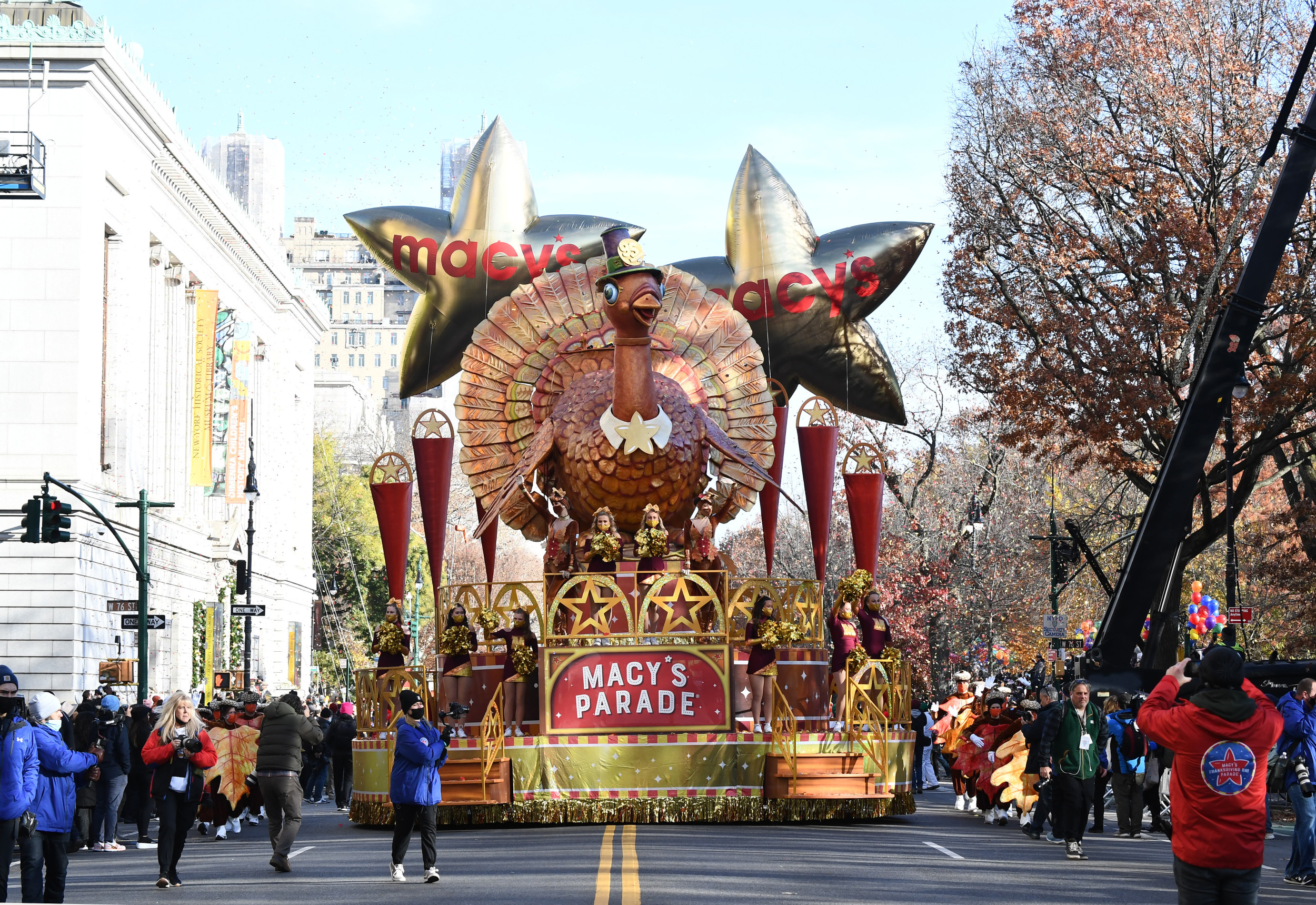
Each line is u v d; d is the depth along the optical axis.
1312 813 15.01
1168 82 32.72
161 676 60.16
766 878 13.64
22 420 49.12
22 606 48.28
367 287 194.38
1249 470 35.72
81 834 20.36
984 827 20.97
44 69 49.47
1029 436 35.53
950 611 50.16
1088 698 16.64
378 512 24.23
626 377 21.25
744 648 21.69
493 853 16.52
